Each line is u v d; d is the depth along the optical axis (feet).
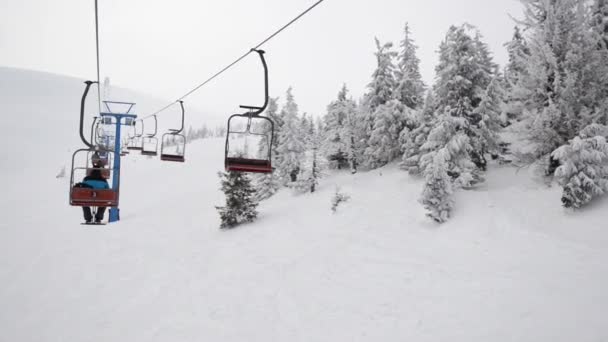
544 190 66.18
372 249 62.08
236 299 49.75
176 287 56.08
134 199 171.73
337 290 48.83
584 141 54.80
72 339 41.75
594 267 39.73
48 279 62.85
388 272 51.83
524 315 33.73
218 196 143.54
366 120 125.80
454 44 87.97
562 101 63.93
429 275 48.55
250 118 28.35
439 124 80.33
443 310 39.04
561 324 30.25
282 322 42.32
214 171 217.77
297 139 137.28
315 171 116.88
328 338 37.76
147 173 231.50
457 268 49.14
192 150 306.96
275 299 48.57
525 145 74.08
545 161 69.46
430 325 36.58
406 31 121.60
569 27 66.18
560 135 67.31
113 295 54.54
